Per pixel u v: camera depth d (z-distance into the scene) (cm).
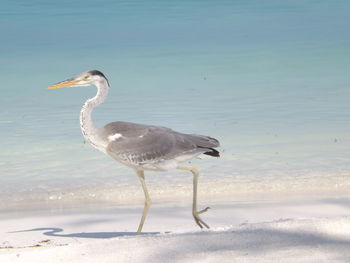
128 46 3381
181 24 3953
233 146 1598
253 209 1152
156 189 1303
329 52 3120
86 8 4266
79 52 3241
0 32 3709
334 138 1655
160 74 2678
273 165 1444
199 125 1798
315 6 4450
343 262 615
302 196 1239
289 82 2455
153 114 1947
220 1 4556
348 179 1341
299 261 620
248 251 654
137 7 4325
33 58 3097
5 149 1603
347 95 2195
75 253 691
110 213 1153
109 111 2006
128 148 1023
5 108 2083
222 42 3466
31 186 1331
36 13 4150
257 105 2058
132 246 698
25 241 980
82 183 1347
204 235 713
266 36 3612
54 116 1961
